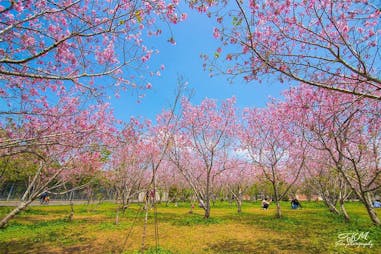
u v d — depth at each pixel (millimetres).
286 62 5906
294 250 10172
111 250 10656
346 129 9414
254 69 6242
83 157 13297
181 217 22391
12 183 34938
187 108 21391
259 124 20875
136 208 32844
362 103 8117
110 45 6938
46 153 11516
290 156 20625
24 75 4660
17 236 13375
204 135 21359
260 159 21344
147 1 5461
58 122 9688
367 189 9062
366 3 5961
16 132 9094
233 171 32969
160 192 39719
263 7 6531
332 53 5328
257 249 10500
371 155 12852
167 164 31797
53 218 21047
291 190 38406
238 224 17453
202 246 11156
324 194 22312
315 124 10594
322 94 10172
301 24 6426
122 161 18672
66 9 5039
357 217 19969
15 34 5742
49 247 11242
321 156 18609
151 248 10680
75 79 5363
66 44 6223
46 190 11891
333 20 5820
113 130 12836
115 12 5266
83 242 12117
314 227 15469
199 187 23578
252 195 59031
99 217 22000
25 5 5652
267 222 18219
